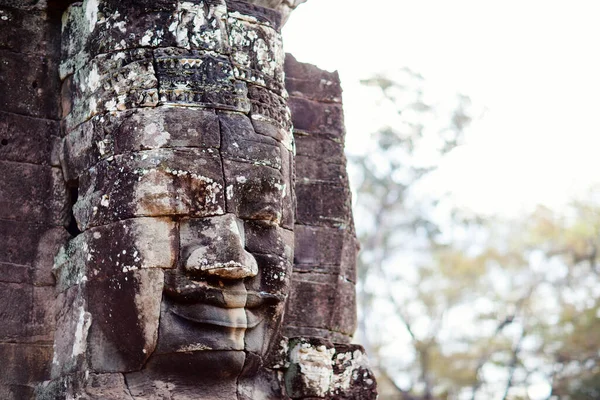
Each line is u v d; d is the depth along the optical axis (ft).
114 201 24.71
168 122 24.77
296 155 29.35
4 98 26.55
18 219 26.08
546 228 82.38
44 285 26.02
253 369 25.43
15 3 27.09
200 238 24.41
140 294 24.21
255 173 25.07
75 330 25.11
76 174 25.95
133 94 25.08
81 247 25.29
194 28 25.66
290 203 26.13
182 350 24.30
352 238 29.86
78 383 24.66
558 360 75.25
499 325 78.48
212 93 25.23
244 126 25.34
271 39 26.61
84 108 25.89
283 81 26.89
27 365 25.55
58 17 27.32
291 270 25.85
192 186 24.54
